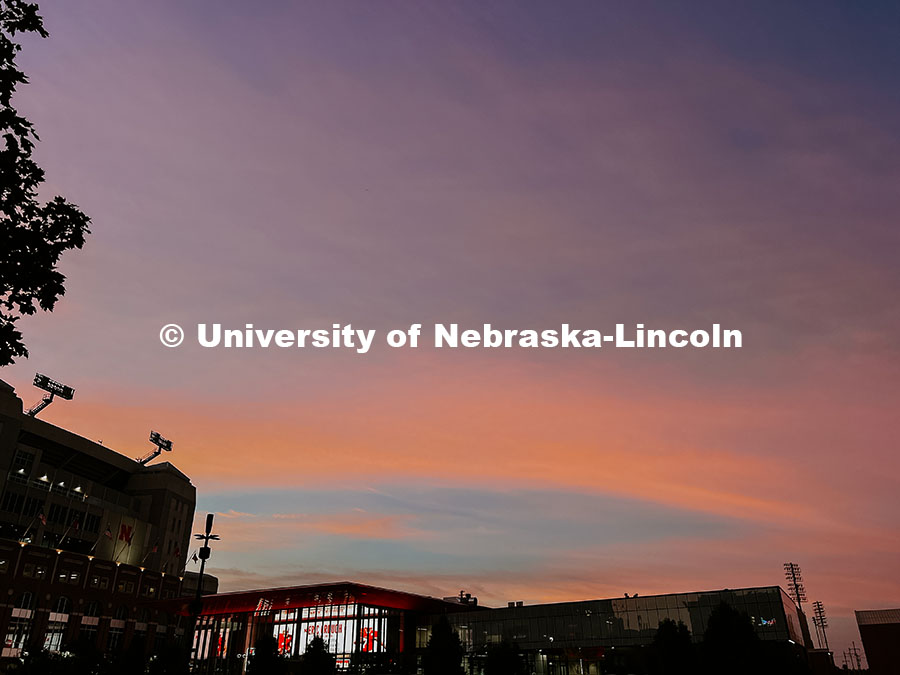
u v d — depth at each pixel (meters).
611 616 87.00
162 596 130.62
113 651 88.56
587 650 87.12
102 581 116.62
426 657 82.56
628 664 83.25
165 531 146.50
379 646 101.50
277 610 111.75
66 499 122.94
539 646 90.81
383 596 100.06
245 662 108.50
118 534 132.12
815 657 108.94
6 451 112.06
